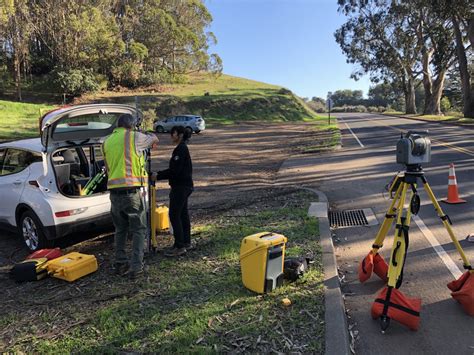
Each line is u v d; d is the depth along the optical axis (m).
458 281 4.08
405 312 3.57
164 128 33.44
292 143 23.50
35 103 43.97
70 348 3.41
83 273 4.89
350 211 7.62
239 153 19.67
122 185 4.73
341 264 5.13
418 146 3.79
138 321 3.76
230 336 3.46
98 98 45.94
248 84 65.88
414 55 50.38
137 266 4.77
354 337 3.55
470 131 23.58
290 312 3.80
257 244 4.13
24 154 6.13
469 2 29.64
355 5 48.94
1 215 6.43
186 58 57.12
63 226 5.68
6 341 3.58
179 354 3.24
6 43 45.28
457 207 7.35
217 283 4.49
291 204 7.89
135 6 51.84
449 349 3.34
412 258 5.17
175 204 5.33
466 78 35.41
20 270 4.82
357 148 17.91
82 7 45.56
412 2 41.53
